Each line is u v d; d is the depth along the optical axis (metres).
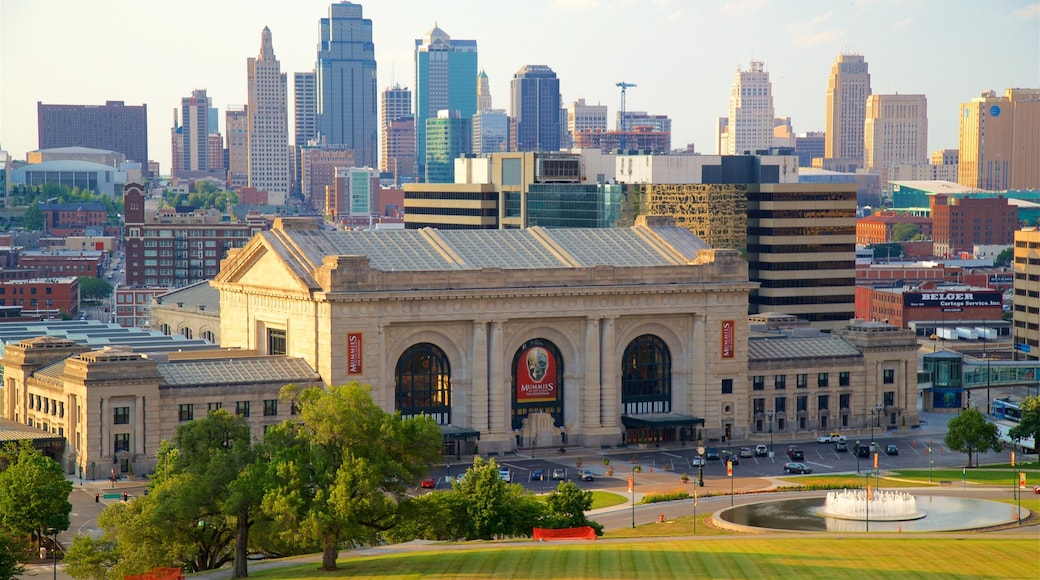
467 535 173.50
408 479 153.75
